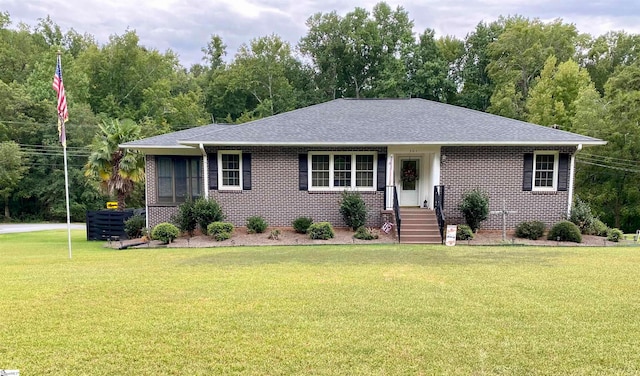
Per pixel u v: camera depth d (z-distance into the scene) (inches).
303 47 2044.8
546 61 1497.3
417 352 180.9
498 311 234.1
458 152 588.4
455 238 509.7
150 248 508.4
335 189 611.2
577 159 1198.9
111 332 203.6
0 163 1275.8
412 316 225.8
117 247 522.9
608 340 194.4
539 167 590.6
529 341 192.9
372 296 263.9
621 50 1659.7
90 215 661.9
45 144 1508.4
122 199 706.2
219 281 304.7
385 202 608.7
